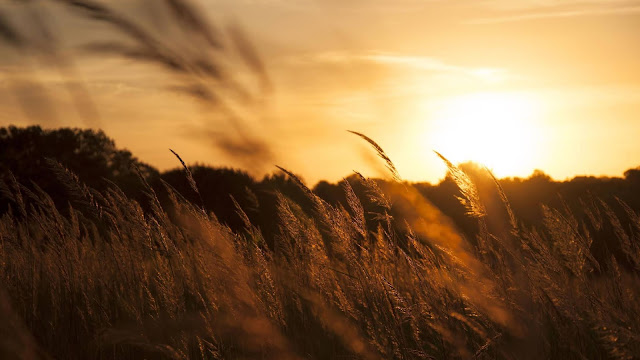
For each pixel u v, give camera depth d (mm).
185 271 4926
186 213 5125
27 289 6105
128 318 5398
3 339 2861
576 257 3701
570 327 3854
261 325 4641
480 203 4086
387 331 4145
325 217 4297
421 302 4168
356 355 4355
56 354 4574
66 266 5973
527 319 4098
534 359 3998
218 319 4844
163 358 4590
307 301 5180
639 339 3193
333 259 4910
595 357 3795
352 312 4402
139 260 5500
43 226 6207
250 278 4746
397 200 4371
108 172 23391
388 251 4504
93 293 5695
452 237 4316
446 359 4113
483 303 4137
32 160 27281
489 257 4211
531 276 3848
